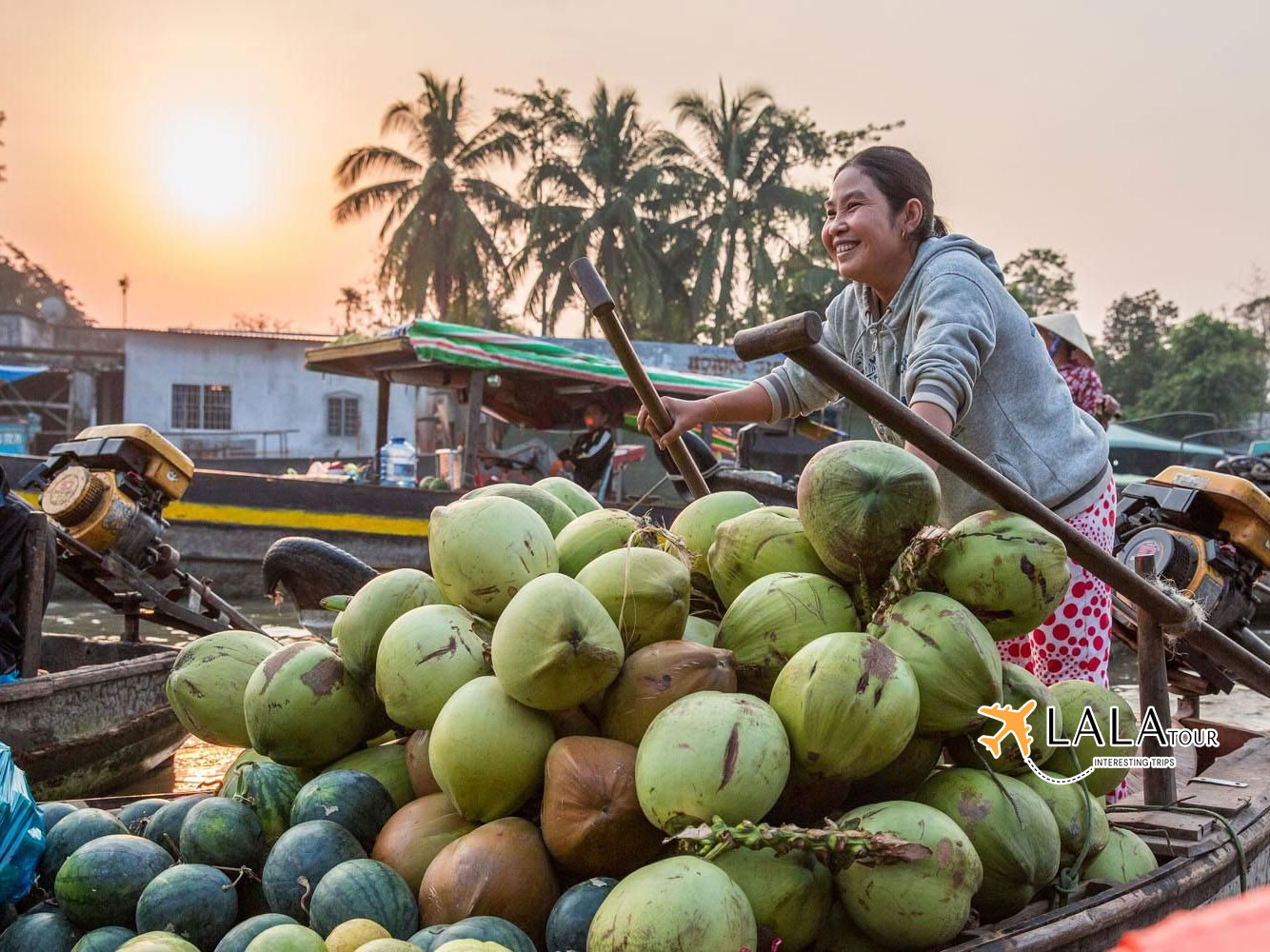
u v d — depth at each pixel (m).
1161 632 2.79
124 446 6.75
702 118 35.97
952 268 2.94
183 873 2.19
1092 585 3.22
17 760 4.77
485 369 12.34
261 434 32.47
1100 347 51.41
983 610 2.29
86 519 6.59
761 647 2.28
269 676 2.51
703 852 1.94
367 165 34.91
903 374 3.13
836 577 2.42
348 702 2.52
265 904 2.28
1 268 78.44
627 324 35.84
